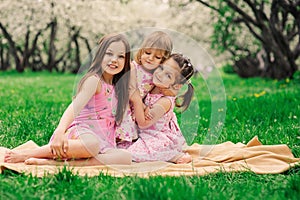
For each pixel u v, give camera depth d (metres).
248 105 6.54
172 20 16.16
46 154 3.51
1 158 3.59
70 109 3.47
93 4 15.98
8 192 2.67
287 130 4.73
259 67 18.61
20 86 11.86
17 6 16.69
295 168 3.47
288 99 7.16
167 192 2.56
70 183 2.87
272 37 11.11
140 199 2.52
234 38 15.16
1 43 22.25
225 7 10.41
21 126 4.84
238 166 3.50
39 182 2.93
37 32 20.55
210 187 2.89
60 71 24.61
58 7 16.23
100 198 2.61
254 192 2.84
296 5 9.52
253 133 4.72
